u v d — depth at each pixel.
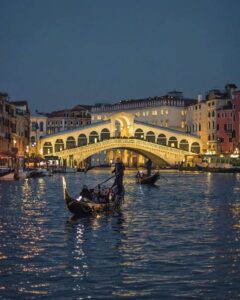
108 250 20.11
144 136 130.50
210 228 25.47
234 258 18.81
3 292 15.10
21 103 131.75
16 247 20.61
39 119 150.25
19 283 15.87
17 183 63.88
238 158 110.81
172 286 15.64
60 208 33.91
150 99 158.25
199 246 20.88
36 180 71.88
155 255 19.28
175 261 18.39
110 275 16.70
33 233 23.81
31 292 15.11
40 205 35.94
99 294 14.96
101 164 146.50
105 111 169.00
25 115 124.50
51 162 115.38
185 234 23.69
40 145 127.69
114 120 129.00
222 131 129.25
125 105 164.12
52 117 175.62
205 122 135.88
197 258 18.81
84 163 132.88
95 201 30.69
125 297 14.75
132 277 16.50
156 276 16.59
